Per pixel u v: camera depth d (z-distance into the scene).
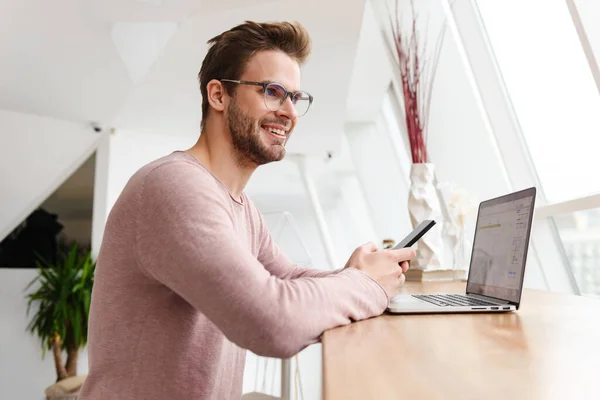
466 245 2.54
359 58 4.40
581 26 1.96
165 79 4.34
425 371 0.65
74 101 4.73
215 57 1.25
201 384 1.09
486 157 3.68
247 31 1.22
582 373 0.62
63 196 5.41
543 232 3.07
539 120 3.19
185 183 0.98
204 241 0.90
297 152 6.37
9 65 4.00
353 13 3.35
